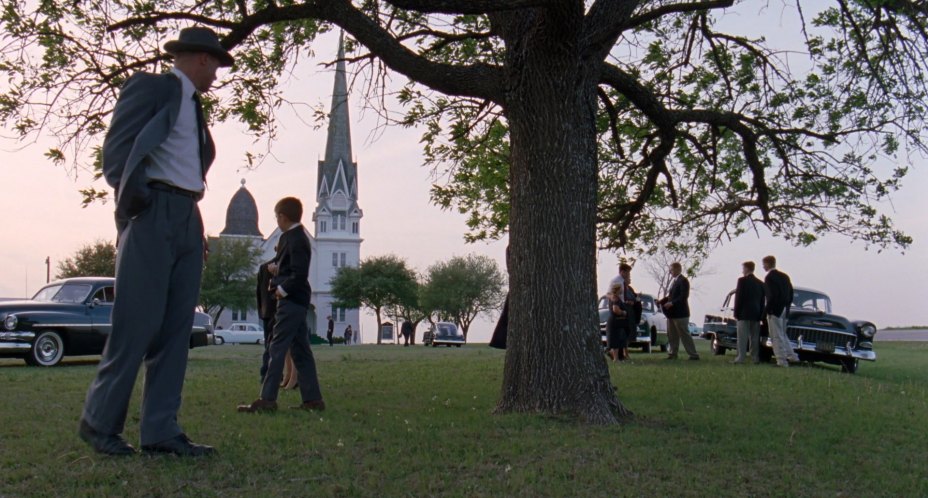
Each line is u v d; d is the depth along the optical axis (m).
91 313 18.16
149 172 5.26
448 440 6.44
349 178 122.19
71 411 7.76
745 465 6.21
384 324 104.62
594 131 8.29
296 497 4.76
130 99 5.06
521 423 7.18
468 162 13.52
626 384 11.86
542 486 5.21
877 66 11.05
